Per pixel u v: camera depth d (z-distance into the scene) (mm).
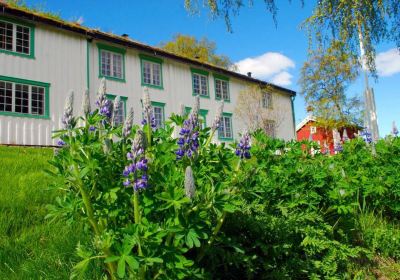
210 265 3143
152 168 2777
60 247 3621
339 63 31328
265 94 27359
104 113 3127
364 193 5340
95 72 17688
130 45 18984
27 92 15297
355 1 9219
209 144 3395
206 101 23094
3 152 9305
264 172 4465
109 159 2881
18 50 15320
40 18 15688
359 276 4016
